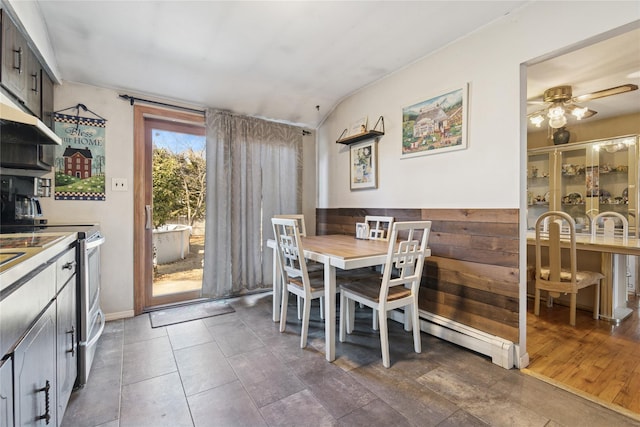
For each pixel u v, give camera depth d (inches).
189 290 123.6
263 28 79.7
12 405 30.4
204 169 126.9
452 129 87.4
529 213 164.9
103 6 69.7
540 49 69.1
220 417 55.9
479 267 81.0
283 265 94.2
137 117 108.1
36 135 68.2
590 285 112.4
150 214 114.0
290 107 132.4
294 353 80.4
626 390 64.5
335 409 58.2
